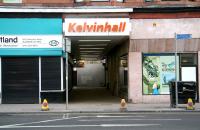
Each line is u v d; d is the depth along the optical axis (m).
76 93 37.38
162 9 24.95
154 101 25.41
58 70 25.14
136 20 25.05
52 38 24.89
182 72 25.47
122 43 28.53
